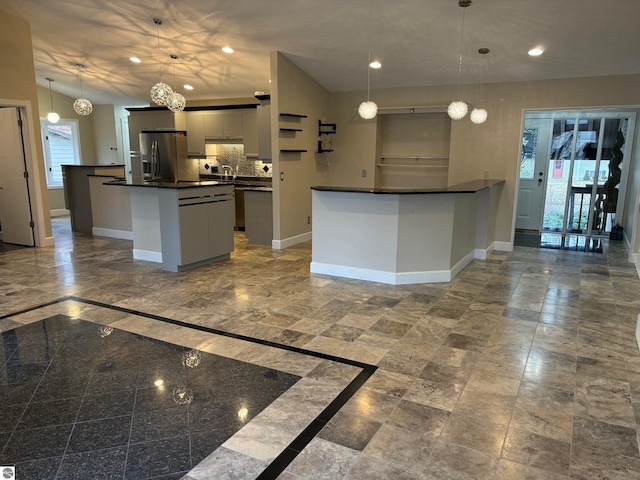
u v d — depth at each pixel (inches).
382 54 228.5
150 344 127.8
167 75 297.7
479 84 249.6
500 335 135.7
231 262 221.6
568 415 95.1
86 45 255.6
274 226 251.6
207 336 133.4
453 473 77.8
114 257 230.2
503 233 253.4
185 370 113.2
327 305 160.2
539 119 304.7
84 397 100.9
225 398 100.8
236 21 206.7
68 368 114.0
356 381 108.4
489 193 227.1
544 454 82.8
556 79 233.0
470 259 226.1
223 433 88.6
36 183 247.3
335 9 187.5
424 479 76.4
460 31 196.2
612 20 174.1
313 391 103.8
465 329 140.0
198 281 188.4
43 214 252.5
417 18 188.9
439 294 173.9
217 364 116.4
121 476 76.8
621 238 285.9
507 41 200.5
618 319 149.3
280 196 247.9
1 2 213.2
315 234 200.7
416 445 85.0
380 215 184.4
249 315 150.3
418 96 267.1
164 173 332.5
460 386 106.5
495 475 77.4
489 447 84.6
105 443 85.4
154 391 103.6
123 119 397.1
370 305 160.7
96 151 399.9
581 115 293.6
